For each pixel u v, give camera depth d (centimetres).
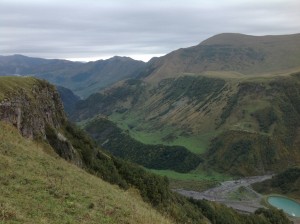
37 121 6894
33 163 3934
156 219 3412
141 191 7838
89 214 2778
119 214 3020
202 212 12738
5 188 2873
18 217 2320
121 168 9475
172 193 11294
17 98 6444
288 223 17838
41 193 2989
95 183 4147
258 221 15888
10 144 4312
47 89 8919
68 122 9669
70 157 6969
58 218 2538
